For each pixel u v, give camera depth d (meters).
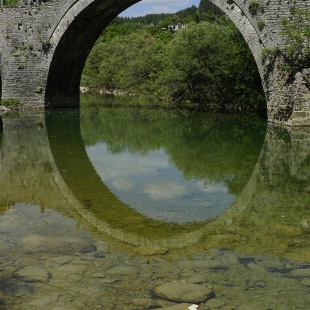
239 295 4.57
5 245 5.84
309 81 17.48
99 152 13.10
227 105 27.41
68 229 6.50
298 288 4.70
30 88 26.66
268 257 5.48
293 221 6.88
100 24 27.27
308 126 17.80
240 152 12.88
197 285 4.74
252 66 24.81
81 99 38.38
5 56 26.58
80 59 29.47
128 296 4.55
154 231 6.48
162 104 31.75
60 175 10.01
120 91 47.44
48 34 25.62
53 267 5.20
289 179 9.52
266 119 21.64
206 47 27.02
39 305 4.39
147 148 13.86
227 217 7.12
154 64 38.28
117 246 5.86
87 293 4.61
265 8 18.67
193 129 18.50
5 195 8.37
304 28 17.78
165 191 8.70
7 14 26.17
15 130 18.06
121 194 8.46
